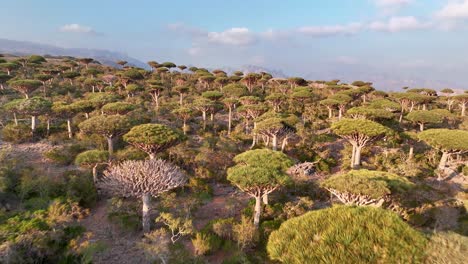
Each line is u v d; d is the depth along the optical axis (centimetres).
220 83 6800
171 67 9650
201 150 3195
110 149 3031
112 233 1817
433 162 3294
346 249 607
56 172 2519
